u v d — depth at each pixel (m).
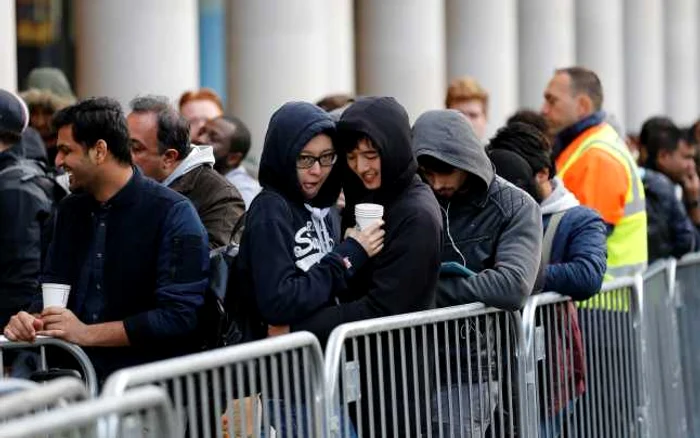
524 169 13.32
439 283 11.77
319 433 10.12
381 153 10.88
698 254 17.84
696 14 58.59
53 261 11.20
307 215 11.01
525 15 40.78
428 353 11.36
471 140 11.87
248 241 10.80
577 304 13.65
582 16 45.22
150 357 11.11
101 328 10.74
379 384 10.70
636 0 51.28
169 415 8.20
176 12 23.73
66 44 31.69
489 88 36.53
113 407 7.73
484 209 12.10
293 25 27.66
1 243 13.08
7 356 11.26
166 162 12.28
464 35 36.41
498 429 12.22
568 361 13.37
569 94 16.36
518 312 12.31
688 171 20.22
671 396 16.11
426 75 32.75
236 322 11.11
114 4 23.38
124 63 23.41
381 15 32.59
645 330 14.97
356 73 33.41
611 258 15.87
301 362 10.11
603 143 16.11
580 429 13.53
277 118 10.85
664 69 56.22
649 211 17.77
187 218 10.99
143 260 10.95
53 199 13.66
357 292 11.19
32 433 7.09
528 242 12.01
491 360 12.03
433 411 11.35
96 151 10.84
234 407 9.62
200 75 32.19
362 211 10.91
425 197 11.12
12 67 19.11
